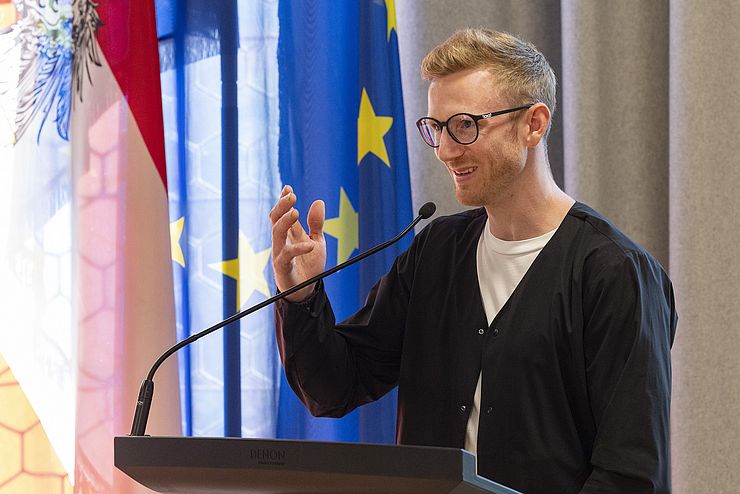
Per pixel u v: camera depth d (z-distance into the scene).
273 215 3.13
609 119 5.05
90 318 4.32
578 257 3.15
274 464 2.20
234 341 4.68
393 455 2.11
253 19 4.99
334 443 2.16
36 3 4.48
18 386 4.32
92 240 4.34
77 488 4.25
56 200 4.42
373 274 4.79
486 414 3.13
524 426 3.08
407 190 4.89
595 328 3.06
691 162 4.84
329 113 4.94
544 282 3.16
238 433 4.64
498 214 3.26
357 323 3.56
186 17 4.84
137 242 4.38
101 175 4.38
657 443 2.90
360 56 4.90
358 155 4.91
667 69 5.10
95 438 4.28
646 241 5.05
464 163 3.11
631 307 3.01
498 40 3.19
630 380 2.94
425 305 3.39
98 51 4.43
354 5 5.03
